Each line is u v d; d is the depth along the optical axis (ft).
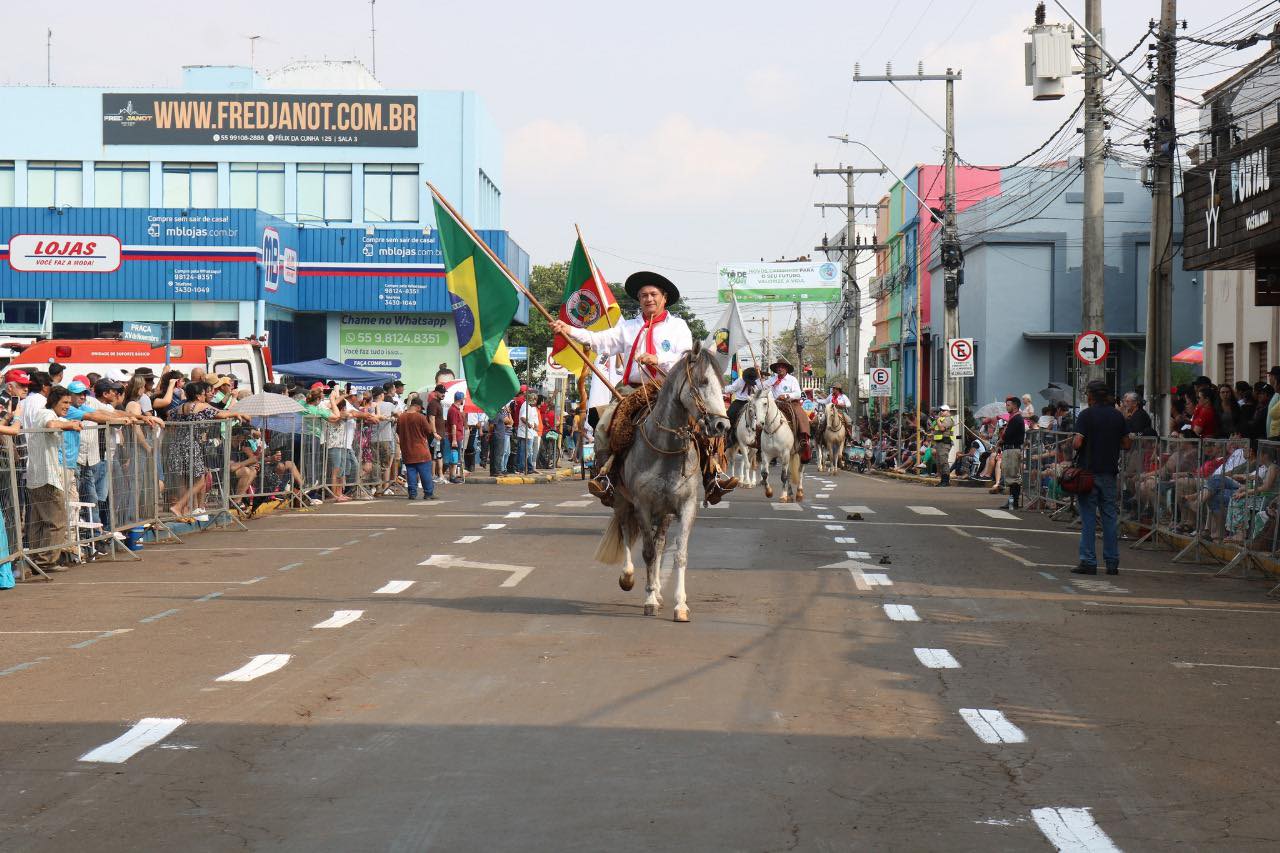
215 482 63.93
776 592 42.65
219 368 102.01
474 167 171.12
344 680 28.68
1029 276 159.74
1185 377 138.82
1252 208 64.90
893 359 238.27
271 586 43.93
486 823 18.98
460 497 87.15
